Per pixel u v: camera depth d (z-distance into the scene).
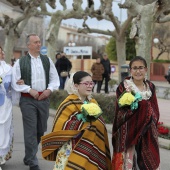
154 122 4.47
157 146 4.49
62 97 12.80
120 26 15.11
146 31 9.91
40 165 6.52
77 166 4.16
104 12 14.22
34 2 15.23
